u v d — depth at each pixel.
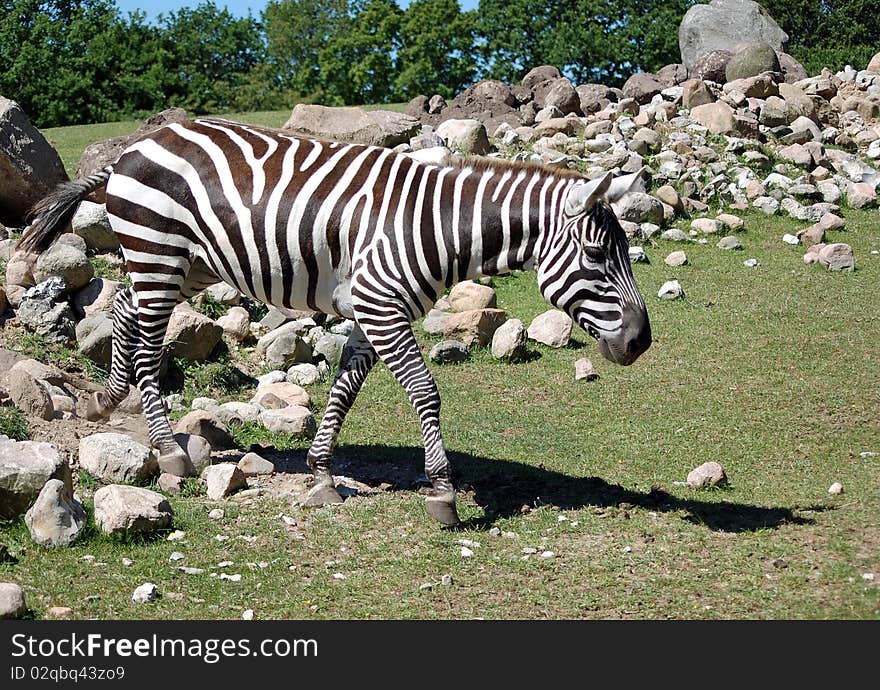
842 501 6.04
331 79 49.53
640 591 4.85
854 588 4.76
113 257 9.84
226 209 5.85
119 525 5.29
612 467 6.86
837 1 46.66
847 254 12.15
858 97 19.30
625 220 13.15
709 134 16.20
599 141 15.22
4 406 6.76
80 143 18.78
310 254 5.80
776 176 14.82
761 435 7.47
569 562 5.21
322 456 6.09
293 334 8.98
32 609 4.57
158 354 6.34
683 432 7.58
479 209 5.71
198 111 43.66
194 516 5.73
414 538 5.55
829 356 9.36
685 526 5.66
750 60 19.19
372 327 5.72
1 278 9.12
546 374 9.04
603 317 5.63
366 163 5.87
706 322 10.38
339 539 5.53
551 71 19.67
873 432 7.45
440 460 5.69
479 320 9.55
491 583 4.98
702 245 12.91
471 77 46.38
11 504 5.36
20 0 37.81
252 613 4.63
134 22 45.31
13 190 10.05
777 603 4.66
